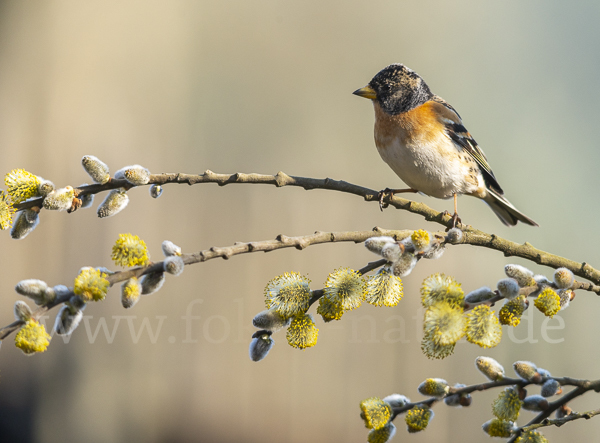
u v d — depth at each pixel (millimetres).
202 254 6062
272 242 6102
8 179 6105
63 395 11281
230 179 6211
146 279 6051
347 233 6145
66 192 6121
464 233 6219
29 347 6016
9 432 11141
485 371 6090
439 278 6035
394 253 6059
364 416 6066
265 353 6059
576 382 6098
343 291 6055
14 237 6113
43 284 6027
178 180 6180
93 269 6031
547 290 6070
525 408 6102
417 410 6074
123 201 6152
